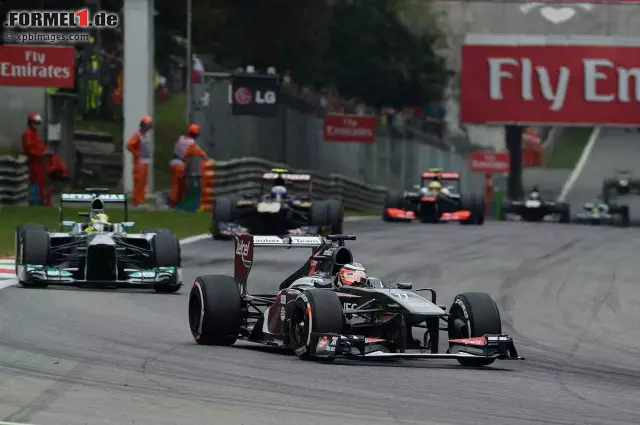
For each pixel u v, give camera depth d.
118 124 188.38
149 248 69.56
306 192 183.12
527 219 183.38
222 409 33.19
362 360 44.16
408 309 42.69
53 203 142.62
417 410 34.03
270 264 86.38
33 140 135.38
